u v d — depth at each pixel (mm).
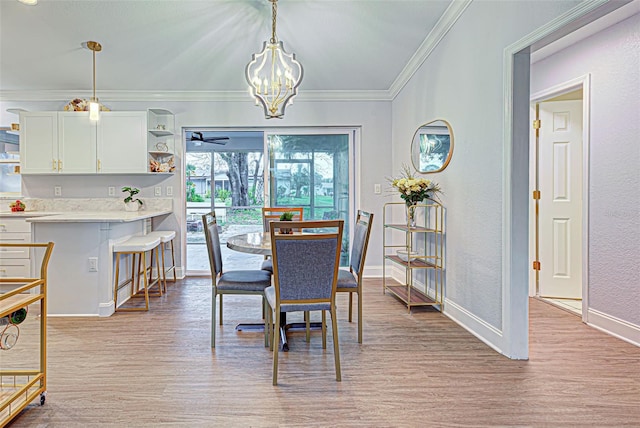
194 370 2285
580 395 1977
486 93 2625
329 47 3637
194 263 6316
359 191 4938
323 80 4504
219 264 2938
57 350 2578
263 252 2531
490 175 2586
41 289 1933
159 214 4398
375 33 3375
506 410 1840
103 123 4480
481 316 2762
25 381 2121
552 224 3883
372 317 3287
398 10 3002
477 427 1705
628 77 2699
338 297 3957
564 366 2314
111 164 4496
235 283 2676
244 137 7809
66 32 3281
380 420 1763
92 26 3188
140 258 4273
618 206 2785
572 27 1938
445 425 1722
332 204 5055
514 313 2398
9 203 4750
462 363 2361
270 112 2998
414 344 2678
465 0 2818
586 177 3055
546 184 3875
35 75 4203
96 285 3344
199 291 4215
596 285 2996
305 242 2115
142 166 4500
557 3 1949
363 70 4215
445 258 3361
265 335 2646
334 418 1781
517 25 2268
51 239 3340
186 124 4824
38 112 4449
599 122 2932
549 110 3840
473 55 2799
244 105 4844
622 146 2744
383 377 2186
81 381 2141
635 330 2668
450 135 3186
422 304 3432
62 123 4465
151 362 2395
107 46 3547
